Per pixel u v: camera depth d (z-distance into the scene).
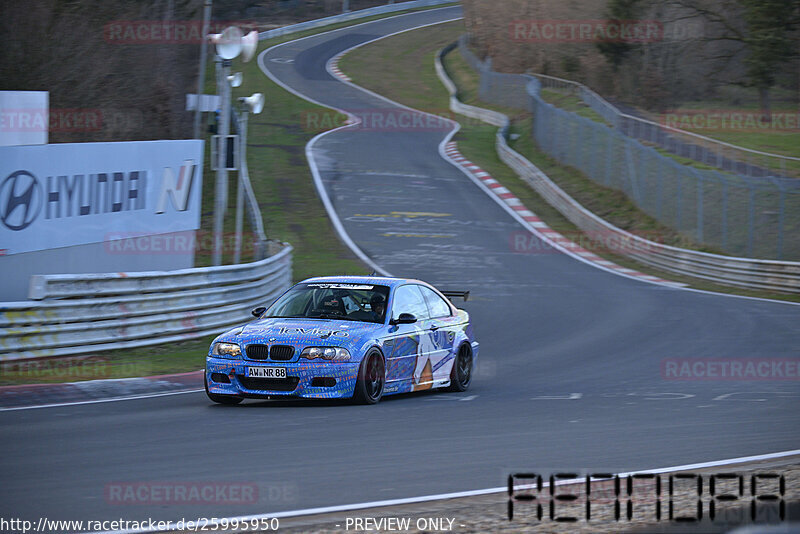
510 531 18.97
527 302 83.44
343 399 37.94
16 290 52.62
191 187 68.81
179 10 113.56
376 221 125.19
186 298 58.47
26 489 22.56
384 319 40.16
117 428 31.80
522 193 148.25
